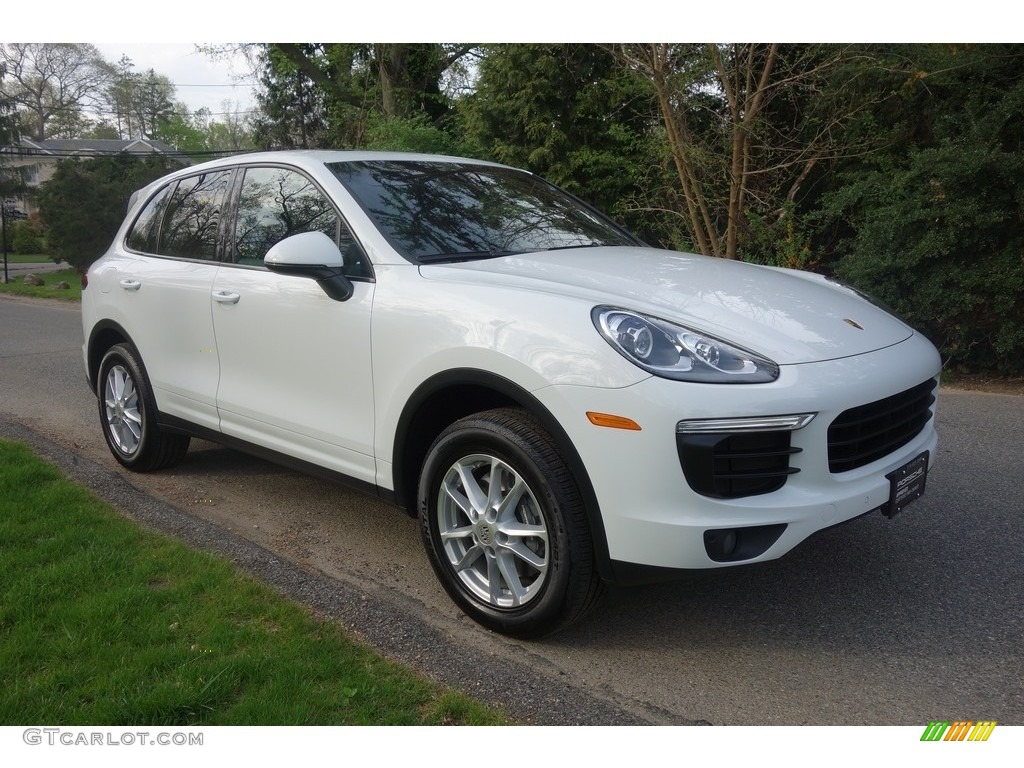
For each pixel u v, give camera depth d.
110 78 70.19
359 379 3.20
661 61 9.66
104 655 2.59
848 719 2.41
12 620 2.81
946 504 4.10
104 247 30.23
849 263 8.55
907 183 8.34
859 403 2.60
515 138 14.11
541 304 2.70
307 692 2.45
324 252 3.10
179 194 4.49
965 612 3.02
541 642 2.87
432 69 20.77
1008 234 7.80
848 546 3.62
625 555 2.52
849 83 9.90
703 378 2.45
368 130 18.94
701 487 2.44
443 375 2.86
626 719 2.40
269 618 2.90
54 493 4.10
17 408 6.63
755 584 3.29
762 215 10.88
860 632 2.91
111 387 4.82
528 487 2.68
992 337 7.88
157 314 4.29
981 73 8.98
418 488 3.10
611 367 2.48
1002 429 5.60
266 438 3.72
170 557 3.37
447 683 2.56
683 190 11.03
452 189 3.76
